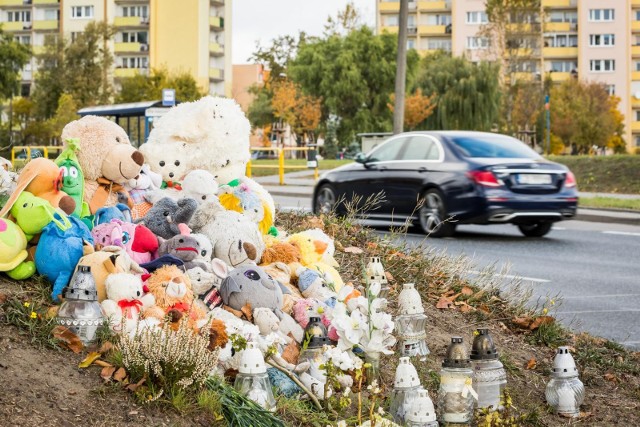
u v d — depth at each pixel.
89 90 64.81
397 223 15.55
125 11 90.56
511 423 5.46
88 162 5.81
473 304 7.87
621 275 11.88
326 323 5.50
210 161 6.56
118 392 4.36
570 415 5.91
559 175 14.77
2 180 5.48
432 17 106.12
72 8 90.69
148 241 5.35
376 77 68.62
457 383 5.37
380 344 5.40
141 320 4.79
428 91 67.00
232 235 5.64
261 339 4.96
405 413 5.12
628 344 8.01
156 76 68.19
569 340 7.55
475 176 14.39
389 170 15.61
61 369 4.43
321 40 71.94
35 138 62.59
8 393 4.12
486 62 66.19
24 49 63.00
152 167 6.51
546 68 105.69
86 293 4.70
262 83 102.12
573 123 80.00
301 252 6.30
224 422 4.43
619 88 103.62
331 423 4.85
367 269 6.42
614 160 31.11
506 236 15.65
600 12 103.44
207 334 4.62
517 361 6.76
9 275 5.07
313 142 75.94
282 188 27.83
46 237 5.01
